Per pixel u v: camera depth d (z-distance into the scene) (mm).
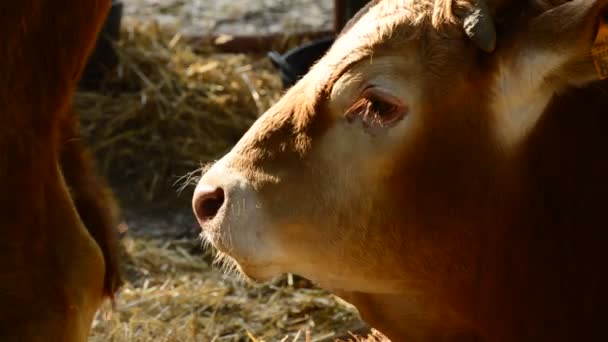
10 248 4105
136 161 9672
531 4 4070
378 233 4355
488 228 4359
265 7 12617
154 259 8203
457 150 4223
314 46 9633
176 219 8914
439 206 4293
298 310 7578
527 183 4336
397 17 4207
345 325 7230
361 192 4305
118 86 10516
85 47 4328
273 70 11078
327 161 4312
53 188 4301
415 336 4832
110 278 4918
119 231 5312
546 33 3957
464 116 4191
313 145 4320
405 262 4422
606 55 3914
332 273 4516
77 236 4363
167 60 10711
